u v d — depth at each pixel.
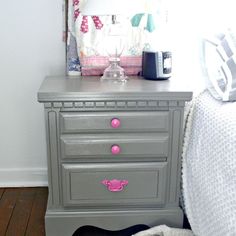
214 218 1.19
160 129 1.37
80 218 1.45
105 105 1.33
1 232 1.60
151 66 1.53
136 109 1.35
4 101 1.86
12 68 1.81
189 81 1.60
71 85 1.43
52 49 1.80
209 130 1.29
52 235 1.46
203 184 1.29
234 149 1.11
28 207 1.80
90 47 1.62
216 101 1.37
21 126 1.92
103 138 1.37
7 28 1.75
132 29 1.62
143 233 1.41
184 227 1.55
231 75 1.35
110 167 1.39
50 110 1.32
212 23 1.68
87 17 1.57
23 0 1.71
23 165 1.98
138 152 1.39
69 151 1.36
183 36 1.70
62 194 1.42
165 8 1.62
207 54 1.46
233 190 1.09
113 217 1.46
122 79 1.53
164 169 1.42
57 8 1.74
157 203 1.46
